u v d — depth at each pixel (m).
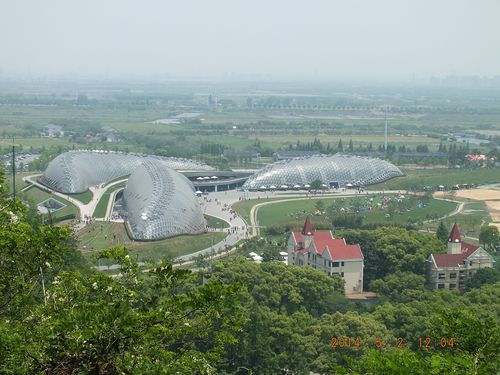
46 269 93.50
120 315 70.50
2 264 88.19
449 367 74.31
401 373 74.81
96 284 81.25
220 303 77.44
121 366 71.94
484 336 87.12
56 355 71.56
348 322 193.62
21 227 89.75
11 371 73.25
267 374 180.50
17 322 82.06
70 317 70.44
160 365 74.44
